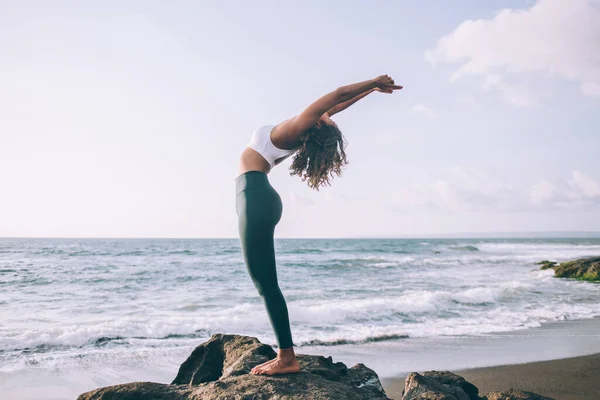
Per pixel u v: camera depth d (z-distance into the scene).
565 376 7.58
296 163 3.29
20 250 50.84
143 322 11.15
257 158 3.23
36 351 8.93
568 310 14.19
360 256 43.50
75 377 7.42
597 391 6.83
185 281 21.36
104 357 8.59
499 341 10.09
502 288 17.83
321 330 10.91
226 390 3.13
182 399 3.20
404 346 9.62
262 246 3.14
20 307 13.89
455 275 25.59
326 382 3.33
